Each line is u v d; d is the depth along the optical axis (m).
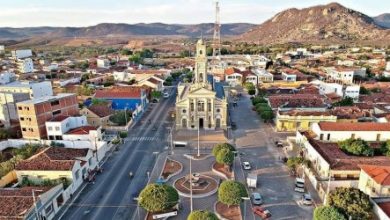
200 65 104.00
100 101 122.44
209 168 76.88
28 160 68.81
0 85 130.12
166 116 120.88
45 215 55.56
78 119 99.12
